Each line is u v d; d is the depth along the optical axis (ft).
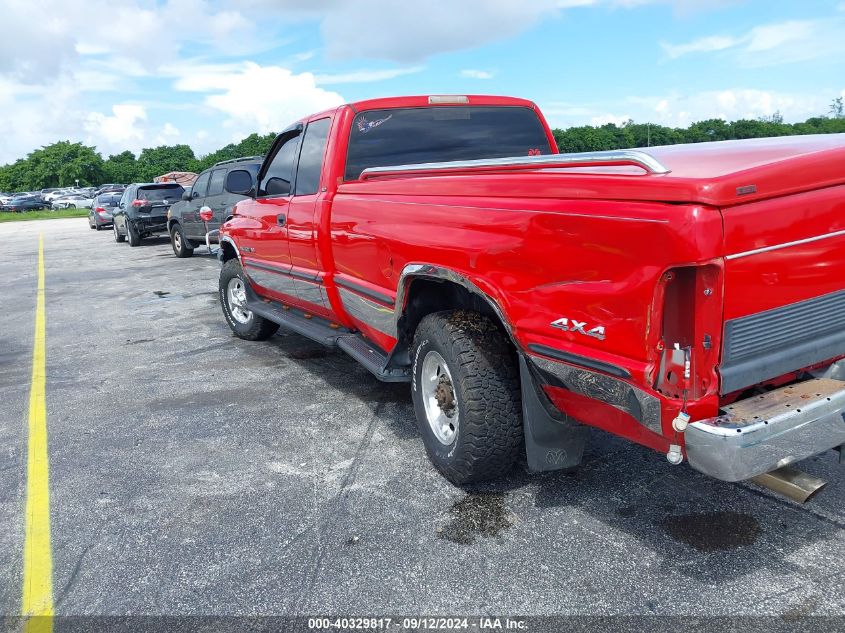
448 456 10.98
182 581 9.16
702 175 7.12
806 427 7.60
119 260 51.26
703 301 7.04
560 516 10.23
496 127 16.05
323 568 9.24
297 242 16.43
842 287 8.29
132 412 16.12
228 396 16.85
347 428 14.28
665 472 11.44
